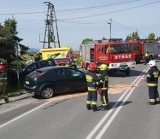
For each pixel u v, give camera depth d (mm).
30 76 18172
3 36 23844
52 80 17859
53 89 17906
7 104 16641
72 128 10602
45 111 13953
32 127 11133
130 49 26125
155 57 48781
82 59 33125
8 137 10047
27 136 10000
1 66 17469
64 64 37938
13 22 27234
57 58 38062
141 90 18484
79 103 15344
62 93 18906
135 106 13820
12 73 24047
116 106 14031
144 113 12336
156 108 13188
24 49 26188
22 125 11570
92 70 13359
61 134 9945
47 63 27047
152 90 13984
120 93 17703
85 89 18984
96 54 26797
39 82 17609
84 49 32094
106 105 13367
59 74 18188
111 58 25719
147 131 9773
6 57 24172
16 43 22469
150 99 14031
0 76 17297
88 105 13539
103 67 13422
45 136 9844
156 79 13992
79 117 12219
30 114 13523
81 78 18750
